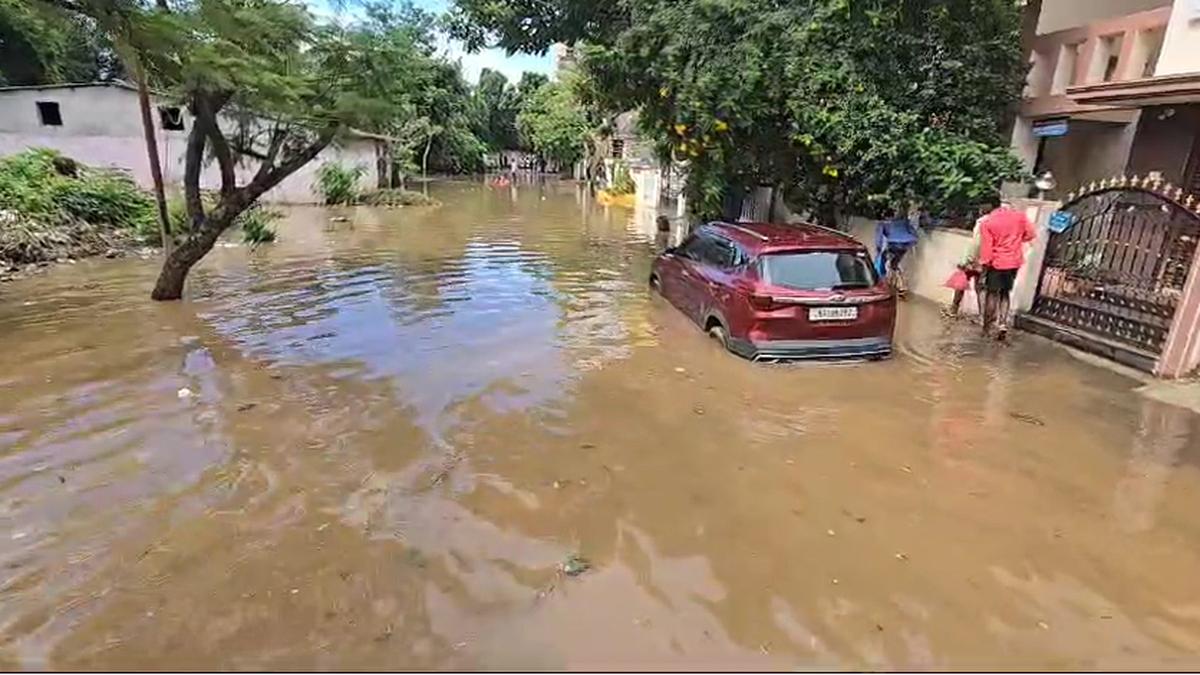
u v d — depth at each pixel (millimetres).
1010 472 5316
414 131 40469
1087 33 11812
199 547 4168
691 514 4641
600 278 12961
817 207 14078
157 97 11867
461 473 5172
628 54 12812
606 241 18453
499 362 7793
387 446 5602
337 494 4824
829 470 5324
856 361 8000
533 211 27766
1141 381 7418
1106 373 7699
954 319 10172
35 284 11602
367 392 6801
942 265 11195
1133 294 8125
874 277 8023
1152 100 9016
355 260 14508
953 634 3506
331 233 19016
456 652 3318
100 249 14688
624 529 4449
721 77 11789
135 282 11836
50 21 9281
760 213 18750
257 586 3803
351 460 5348
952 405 6715
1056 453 5660
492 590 3803
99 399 6512
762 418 6344
